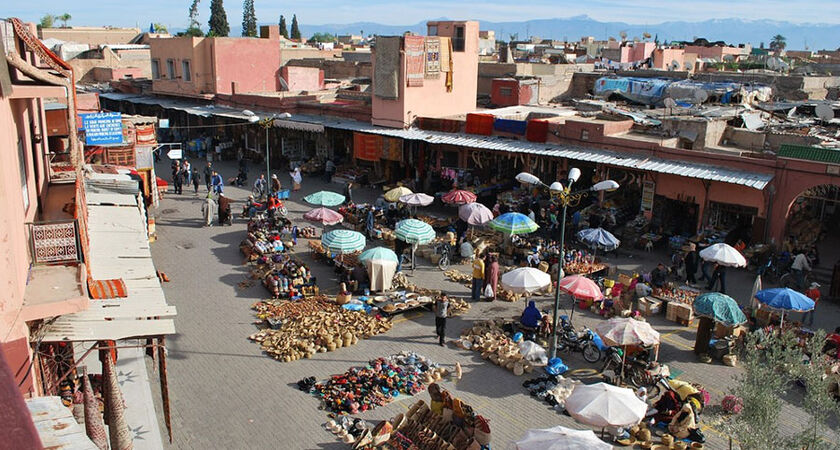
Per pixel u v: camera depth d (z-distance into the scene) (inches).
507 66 1820.9
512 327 736.3
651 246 1013.2
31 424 94.0
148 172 1164.5
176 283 867.4
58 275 429.1
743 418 416.5
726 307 659.4
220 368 643.5
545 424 565.9
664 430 565.9
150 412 558.9
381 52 1353.3
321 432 543.2
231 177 1517.0
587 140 1124.5
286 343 683.4
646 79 1690.5
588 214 1082.7
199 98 1808.6
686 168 983.6
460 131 1298.0
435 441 509.7
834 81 1708.9
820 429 414.6
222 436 534.0
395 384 614.5
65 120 738.8
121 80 2103.8
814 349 433.1
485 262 839.1
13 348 360.2
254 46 1822.1
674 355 698.2
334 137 1541.6
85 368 418.9
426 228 909.8
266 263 921.5
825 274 930.1
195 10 3105.3
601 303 792.9
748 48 3253.0
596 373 658.8
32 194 531.8
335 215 957.2
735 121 1221.1
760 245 951.0
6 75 370.0
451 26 1456.7
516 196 1190.9
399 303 783.1
